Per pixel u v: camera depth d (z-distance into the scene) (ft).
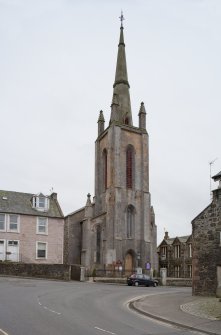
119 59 220.64
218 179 88.84
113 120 195.93
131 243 183.93
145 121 204.95
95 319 49.70
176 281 148.25
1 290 80.43
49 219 164.35
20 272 132.87
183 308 63.16
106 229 181.78
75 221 202.90
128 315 56.29
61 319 47.67
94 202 201.16
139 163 197.67
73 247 199.21
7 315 48.39
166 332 43.93
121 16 229.04
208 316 55.16
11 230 155.84
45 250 160.76
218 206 84.58
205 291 83.97
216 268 82.64
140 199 192.54
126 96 213.05
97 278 142.61
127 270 175.22
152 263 189.78
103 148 203.62
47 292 80.64
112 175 188.24
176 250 223.71
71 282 122.62
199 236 87.40
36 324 43.24
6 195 165.48
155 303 70.64
